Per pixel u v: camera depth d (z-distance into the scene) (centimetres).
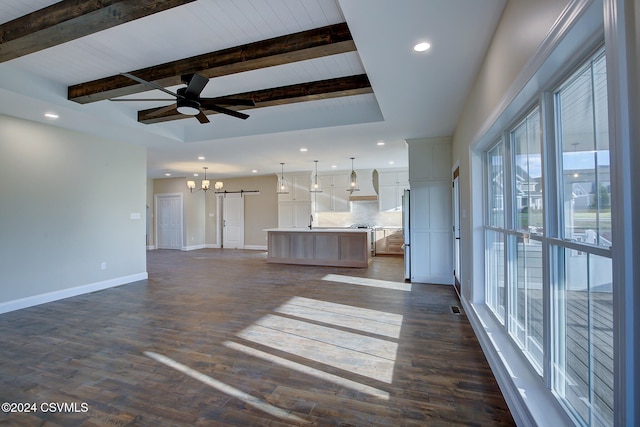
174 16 252
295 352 284
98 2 215
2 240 405
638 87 84
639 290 87
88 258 506
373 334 324
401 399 212
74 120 434
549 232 173
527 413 167
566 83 158
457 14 209
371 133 516
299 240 780
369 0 193
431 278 557
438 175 548
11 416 196
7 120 412
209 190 1167
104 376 244
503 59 208
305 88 385
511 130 254
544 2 141
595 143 133
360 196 938
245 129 529
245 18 255
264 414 198
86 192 505
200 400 212
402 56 264
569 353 164
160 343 304
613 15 91
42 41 251
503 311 281
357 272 668
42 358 274
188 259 868
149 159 745
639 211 86
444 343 301
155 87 281
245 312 398
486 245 341
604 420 133
